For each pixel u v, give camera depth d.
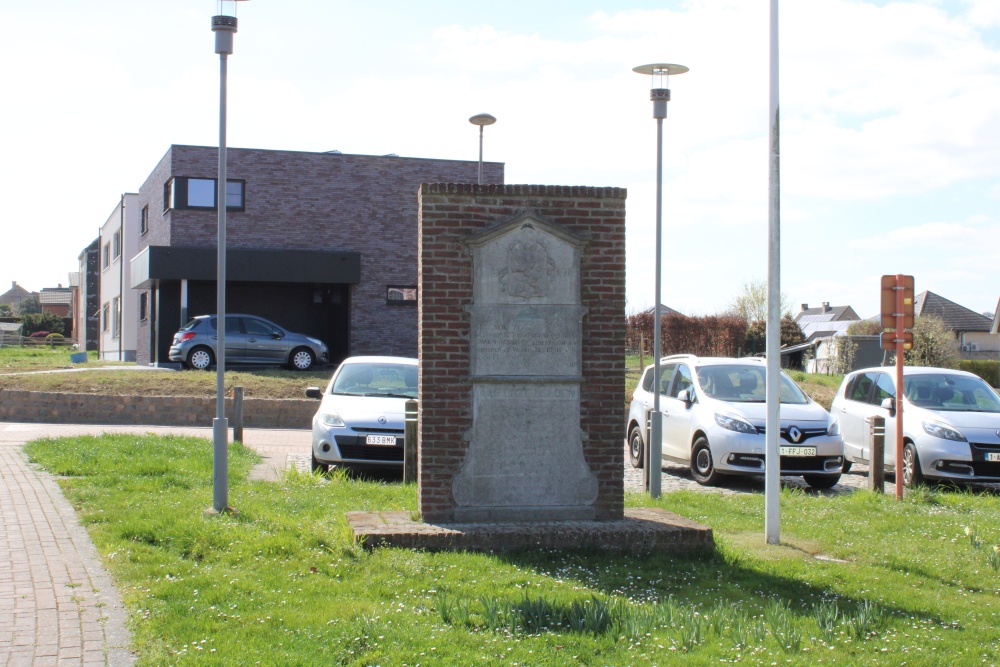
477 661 5.38
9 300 153.12
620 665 5.45
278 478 12.26
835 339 37.41
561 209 8.79
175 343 26.48
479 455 8.62
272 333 27.00
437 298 8.59
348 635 5.67
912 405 14.77
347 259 30.50
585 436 8.76
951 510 11.32
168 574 7.00
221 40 9.76
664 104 12.21
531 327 8.70
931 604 7.05
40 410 20.08
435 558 7.72
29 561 7.25
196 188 30.98
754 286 60.66
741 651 5.77
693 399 14.68
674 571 7.72
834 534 9.48
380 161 32.56
